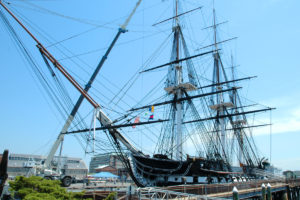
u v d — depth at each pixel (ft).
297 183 175.83
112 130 83.35
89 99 79.46
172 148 119.14
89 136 76.74
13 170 218.18
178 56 132.36
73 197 52.90
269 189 67.21
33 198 41.06
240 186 84.74
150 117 94.02
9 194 46.21
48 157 86.58
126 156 81.51
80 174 279.90
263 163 218.38
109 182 163.32
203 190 66.80
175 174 89.61
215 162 114.21
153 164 83.76
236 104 216.54
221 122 184.03
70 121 89.04
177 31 137.80
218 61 198.80
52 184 55.06
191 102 135.33
